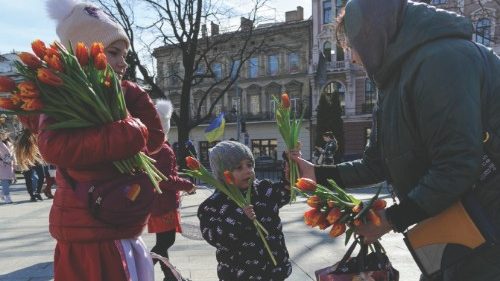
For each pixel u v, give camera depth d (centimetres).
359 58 174
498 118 153
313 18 3503
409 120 158
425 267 161
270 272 257
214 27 2238
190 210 873
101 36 210
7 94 175
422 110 151
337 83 3466
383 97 170
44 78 163
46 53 170
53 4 211
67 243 186
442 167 146
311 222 176
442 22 154
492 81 154
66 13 210
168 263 238
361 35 162
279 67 3756
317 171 220
